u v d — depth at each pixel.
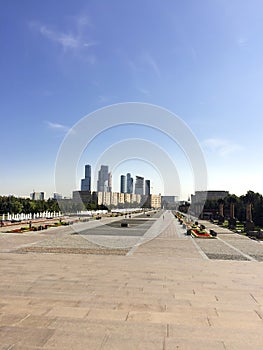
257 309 7.23
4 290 8.54
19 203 60.25
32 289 8.66
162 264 13.34
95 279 10.08
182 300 7.88
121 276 10.65
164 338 5.46
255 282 10.12
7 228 33.34
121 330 5.78
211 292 8.76
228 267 12.98
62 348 4.97
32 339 5.29
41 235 25.98
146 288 9.05
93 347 5.03
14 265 12.46
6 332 5.57
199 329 5.93
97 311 6.82
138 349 5.01
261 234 26.48
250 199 39.69
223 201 60.22
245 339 5.50
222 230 35.53
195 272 11.71
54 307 7.05
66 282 9.58
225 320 6.46
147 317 6.52
